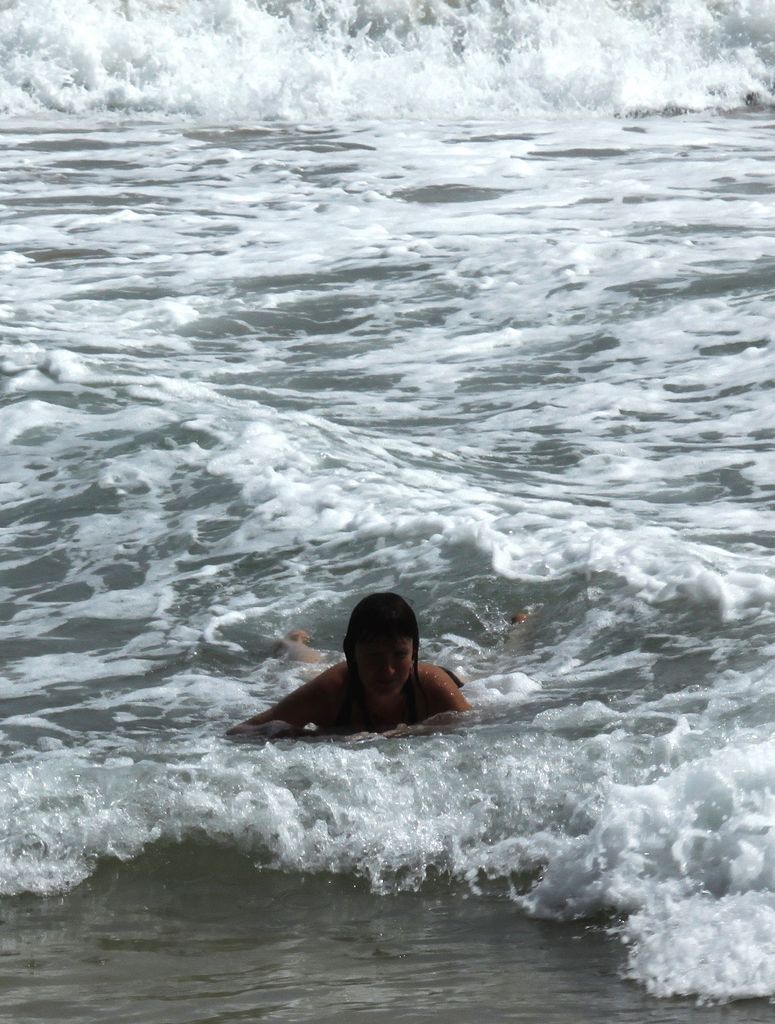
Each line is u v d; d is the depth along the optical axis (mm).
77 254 39625
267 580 19938
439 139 56812
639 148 54625
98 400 27078
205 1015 9719
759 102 67438
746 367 29328
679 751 13305
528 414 27188
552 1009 9711
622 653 17219
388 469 23781
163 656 17859
